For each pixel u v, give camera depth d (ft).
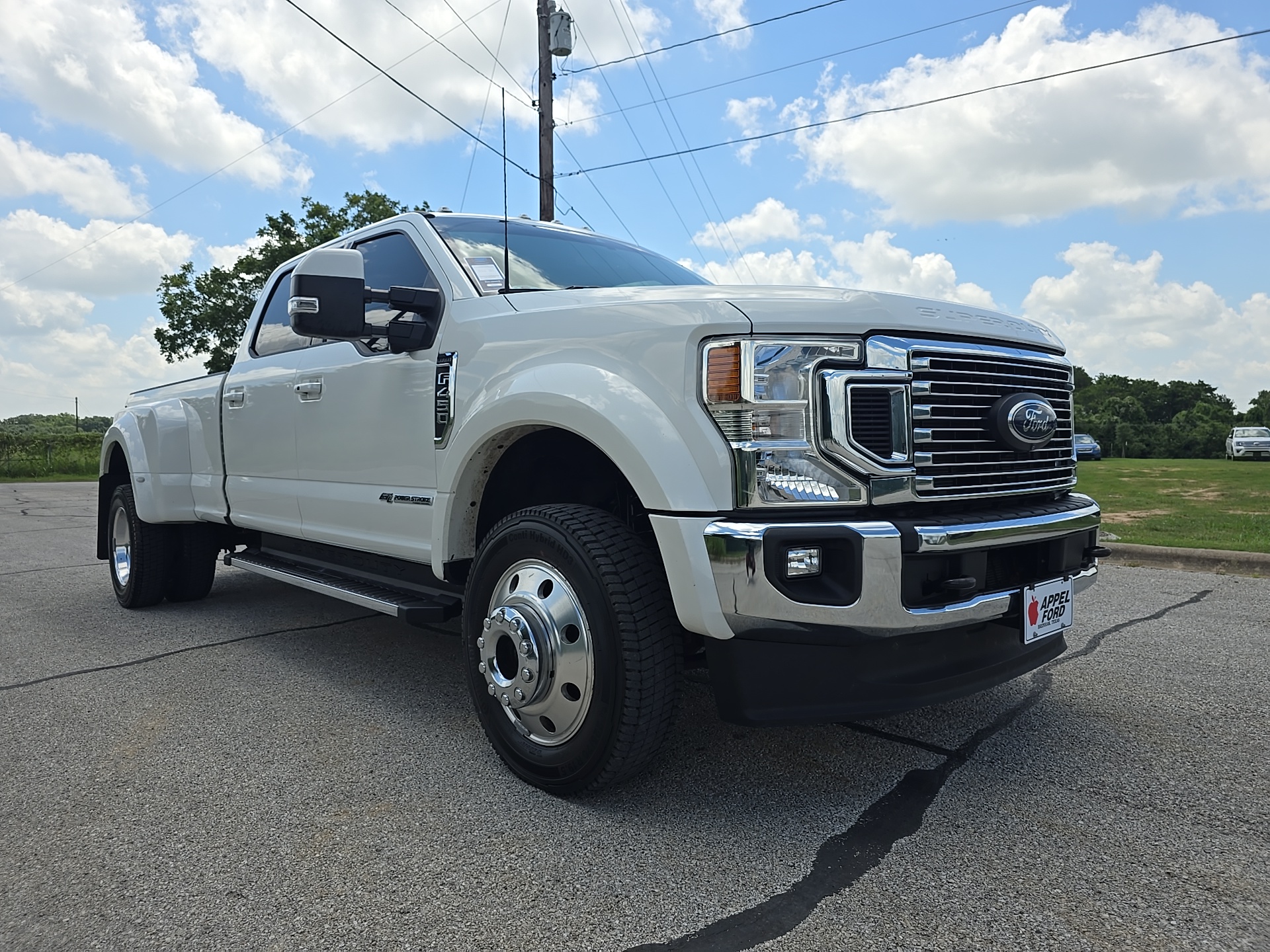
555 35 48.14
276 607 17.79
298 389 12.69
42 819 7.81
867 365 7.48
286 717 10.65
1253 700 11.04
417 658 13.51
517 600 8.40
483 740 9.87
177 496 16.51
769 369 7.24
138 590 17.08
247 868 6.89
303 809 8.01
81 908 6.33
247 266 88.69
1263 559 21.24
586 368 8.11
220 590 19.99
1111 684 11.76
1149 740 9.66
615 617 7.58
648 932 5.96
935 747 9.48
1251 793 8.22
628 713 7.54
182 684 12.07
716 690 7.45
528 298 9.44
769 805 8.02
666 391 7.54
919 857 7.00
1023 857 6.99
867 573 7.04
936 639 7.89
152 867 6.92
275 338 14.46
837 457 7.29
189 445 16.66
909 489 7.54
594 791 8.07
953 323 8.16
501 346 9.21
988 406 8.34
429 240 11.26
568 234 12.69
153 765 9.10
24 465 108.06
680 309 7.69
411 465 10.48
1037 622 8.38
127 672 12.74
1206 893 6.41
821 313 7.44
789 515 7.24
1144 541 24.99
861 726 10.15
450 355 9.86
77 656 13.62
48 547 29.12
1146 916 6.11
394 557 11.37
